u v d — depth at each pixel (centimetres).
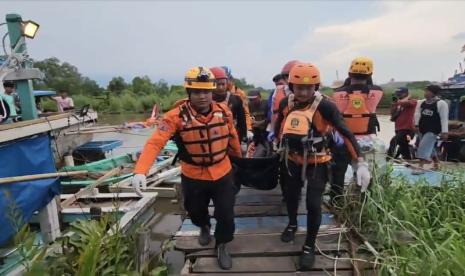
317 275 319
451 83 939
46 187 452
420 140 690
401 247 313
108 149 1105
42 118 467
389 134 1182
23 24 466
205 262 343
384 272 288
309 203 314
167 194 753
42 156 459
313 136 316
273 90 486
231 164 361
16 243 297
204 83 289
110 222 400
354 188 398
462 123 836
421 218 364
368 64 382
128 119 2477
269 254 349
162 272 371
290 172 330
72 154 991
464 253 272
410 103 764
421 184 446
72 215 577
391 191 397
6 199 381
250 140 500
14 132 396
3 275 363
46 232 476
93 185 655
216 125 304
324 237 372
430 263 272
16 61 466
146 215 601
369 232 362
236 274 325
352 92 390
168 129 301
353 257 331
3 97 466
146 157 292
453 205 389
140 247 353
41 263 295
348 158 406
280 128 354
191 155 310
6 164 400
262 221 420
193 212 342
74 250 332
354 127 393
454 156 794
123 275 315
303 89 305
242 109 443
